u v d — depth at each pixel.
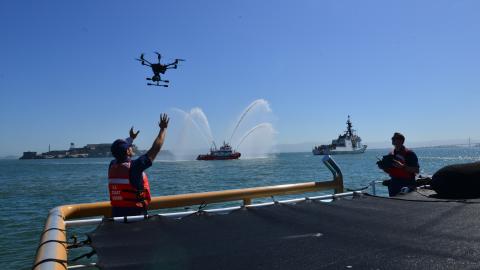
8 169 109.69
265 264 3.08
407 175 7.66
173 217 4.42
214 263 3.10
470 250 3.34
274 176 48.00
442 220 4.28
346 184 34.09
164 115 4.98
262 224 4.21
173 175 54.12
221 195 5.27
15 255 12.53
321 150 157.88
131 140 5.01
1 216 21.36
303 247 3.48
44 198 31.30
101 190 37.56
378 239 3.67
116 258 3.20
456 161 91.69
